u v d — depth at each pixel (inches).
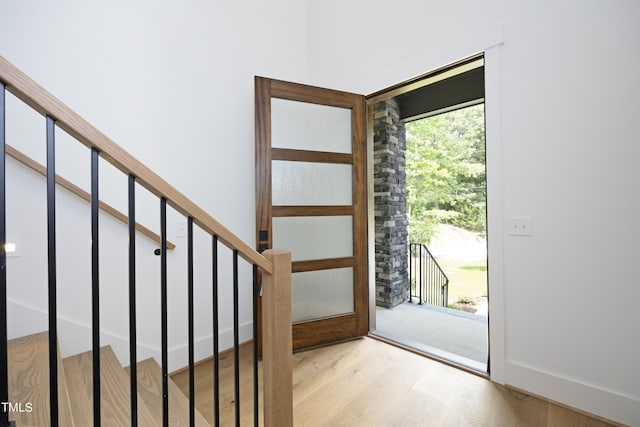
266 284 43.7
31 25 64.5
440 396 68.7
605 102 60.0
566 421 60.2
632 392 57.7
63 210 66.7
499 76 72.7
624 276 58.5
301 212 94.4
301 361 85.8
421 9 88.7
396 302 155.9
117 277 73.6
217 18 94.3
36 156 64.5
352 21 108.0
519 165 70.2
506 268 72.3
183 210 34.3
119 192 74.7
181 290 84.6
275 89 90.6
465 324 124.2
